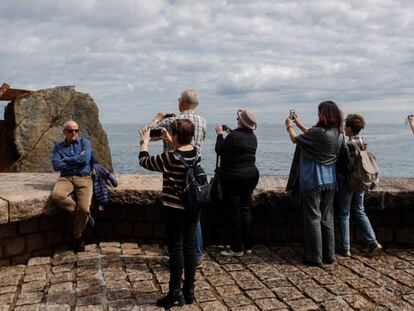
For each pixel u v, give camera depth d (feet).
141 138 14.92
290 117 18.49
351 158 17.80
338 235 20.21
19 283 15.71
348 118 18.66
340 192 18.45
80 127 46.73
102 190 19.27
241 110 18.40
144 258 18.25
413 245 20.20
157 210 20.54
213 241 20.68
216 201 19.93
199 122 17.02
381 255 18.92
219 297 14.49
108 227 20.83
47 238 19.45
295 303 13.97
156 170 13.91
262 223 20.77
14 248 18.31
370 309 13.51
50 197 18.56
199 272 16.81
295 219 20.74
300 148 17.93
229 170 17.97
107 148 48.60
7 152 44.09
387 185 20.76
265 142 291.38
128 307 13.61
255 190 20.03
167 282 15.62
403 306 13.73
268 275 16.46
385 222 20.31
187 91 17.30
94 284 15.40
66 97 46.29
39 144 43.70
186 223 13.89
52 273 16.52
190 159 13.67
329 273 16.70
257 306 13.78
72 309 13.52
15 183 21.24
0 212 17.12
